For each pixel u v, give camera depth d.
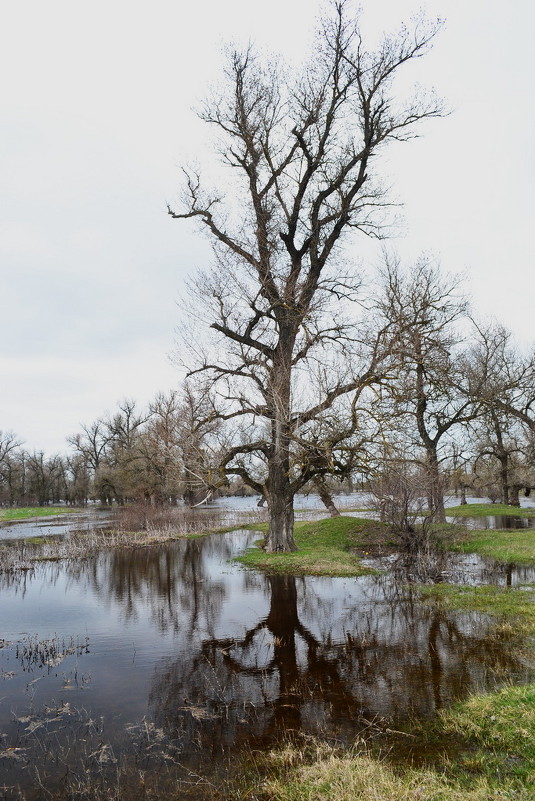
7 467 88.12
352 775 5.43
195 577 17.73
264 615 12.53
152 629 11.74
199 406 20.47
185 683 8.50
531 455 36.12
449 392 27.31
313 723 6.91
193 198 21.02
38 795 5.54
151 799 5.40
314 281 20.72
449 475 26.77
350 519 26.42
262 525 35.06
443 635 10.30
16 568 20.38
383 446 18.88
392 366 18.88
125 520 37.66
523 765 5.57
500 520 33.12
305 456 18.64
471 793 5.01
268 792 5.39
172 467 21.30
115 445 71.75
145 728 7.00
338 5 19.47
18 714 7.59
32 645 10.76
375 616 12.01
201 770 5.91
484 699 7.11
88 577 18.50
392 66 19.88
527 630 10.23
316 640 10.47
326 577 16.72
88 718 7.36
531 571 16.31
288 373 20.00
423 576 16.25
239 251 20.25
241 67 20.75
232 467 20.69
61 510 66.56
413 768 5.70
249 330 20.56
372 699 7.54
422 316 24.12
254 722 7.03
